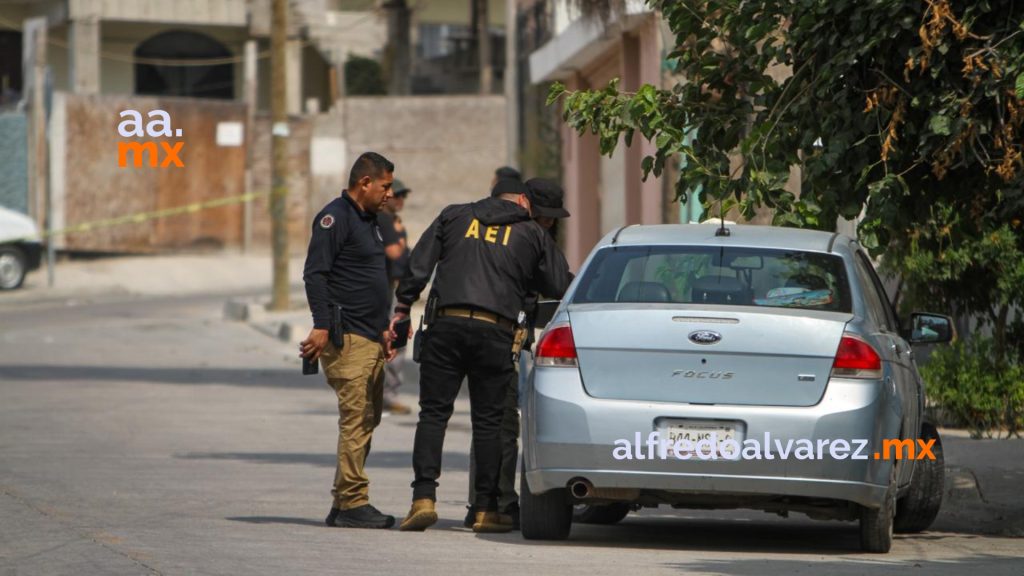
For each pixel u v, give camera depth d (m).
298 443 42.09
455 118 130.12
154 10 139.62
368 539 26.27
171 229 118.56
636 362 24.45
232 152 120.31
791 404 24.06
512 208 28.16
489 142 130.12
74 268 112.19
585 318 24.97
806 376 24.11
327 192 124.56
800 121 29.16
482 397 27.81
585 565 23.55
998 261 38.69
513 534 27.75
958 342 42.03
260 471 36.12
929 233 31.36
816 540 28.59
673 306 24.89
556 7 84.88
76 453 38.72
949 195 29.45
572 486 24.62
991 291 40.75
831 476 23.91
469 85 148.25
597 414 24.31
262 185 122.00
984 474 34.19
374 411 28.19
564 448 24.45
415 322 77.69
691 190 30.20
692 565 23.72
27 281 106.81
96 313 89.81
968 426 41.94
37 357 67.69
